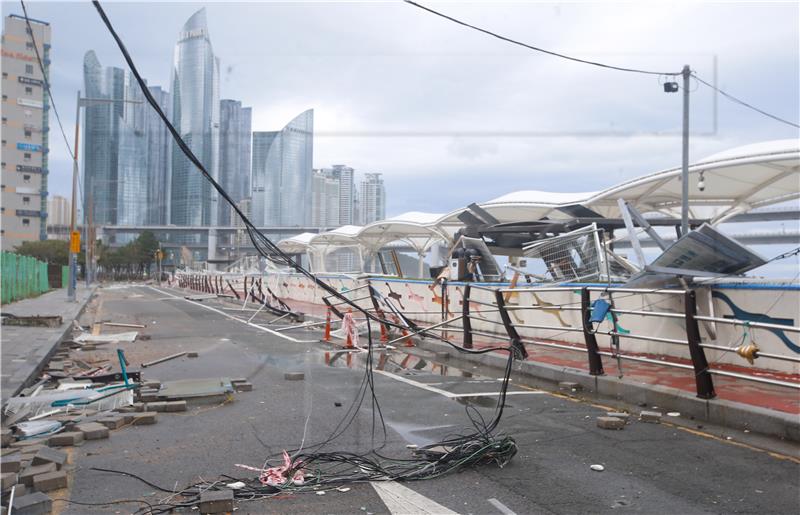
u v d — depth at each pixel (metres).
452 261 15.62
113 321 19.94
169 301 33.34
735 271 9.25
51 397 7.36
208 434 6.05
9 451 5.25
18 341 12.77
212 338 15.01
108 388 7.94
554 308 9.21
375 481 4.67
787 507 4.17
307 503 4.24
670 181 20.48
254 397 7.90
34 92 86.81
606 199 22.95
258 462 5.16
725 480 4.71
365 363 11.03
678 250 8.82
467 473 4.89
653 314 7.39
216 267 41.50
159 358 11.56
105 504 4.19
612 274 12.67
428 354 12.40
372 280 19.38
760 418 6.10
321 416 6.82
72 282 28.41
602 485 4.60
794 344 8.03
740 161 17.20
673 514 4.04
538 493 4.43
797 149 16.11
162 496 4.36
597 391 8.28
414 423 6.52
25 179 90.38
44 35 77.06
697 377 6.86
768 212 29.38
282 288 30.03
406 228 39.22
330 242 43.62
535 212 28.45
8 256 26.41
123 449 5.52
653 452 5.46
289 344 13.84
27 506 3.93
